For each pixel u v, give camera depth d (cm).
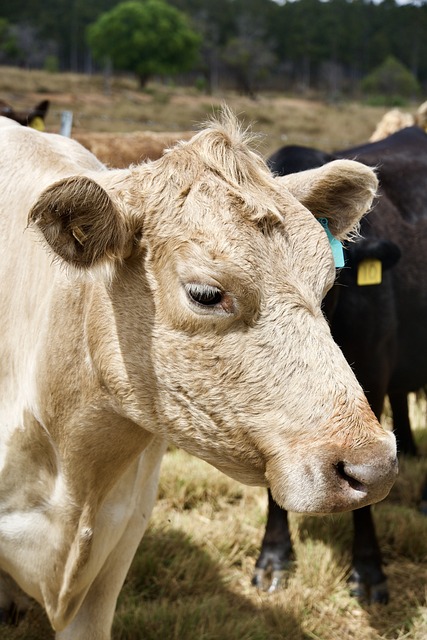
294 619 385
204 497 484
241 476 226
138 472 286
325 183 257
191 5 11512
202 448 225
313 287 215
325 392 206
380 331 429
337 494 200
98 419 246
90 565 271
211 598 387
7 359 281
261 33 10662
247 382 212
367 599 409
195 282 212
